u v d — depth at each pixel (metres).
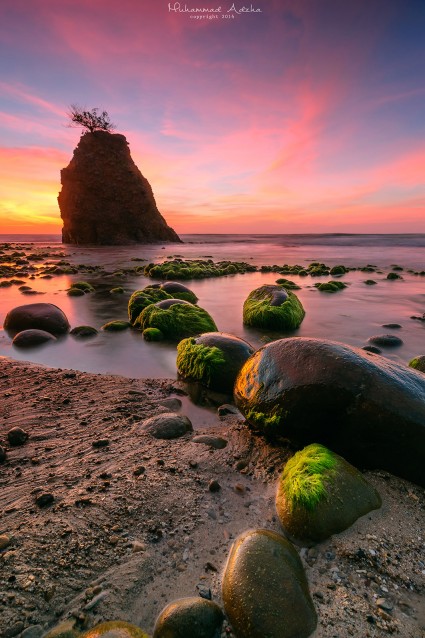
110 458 3.91
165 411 5.19
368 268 25.78
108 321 11.22
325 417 3.75
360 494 3.11
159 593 2.46
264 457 3.98
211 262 29.91
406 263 32.09
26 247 55.22
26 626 2.17
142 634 2.13
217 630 2.26
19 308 9.85
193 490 3.41
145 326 9.76
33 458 3.91
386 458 3.54
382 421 3.48
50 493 3.27
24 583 2.40
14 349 8.29
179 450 4.09
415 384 3.74
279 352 4.35
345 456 3.75
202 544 2.84
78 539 2.77
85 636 2.09
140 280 20.84
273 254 43.94
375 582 2.54
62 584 2.43
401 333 10.00
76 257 37.22
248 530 2.99
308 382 3.83
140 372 6.91
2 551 2.62
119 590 2.44
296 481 3.14
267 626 2.21
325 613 2.33
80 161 58.78
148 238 65.25
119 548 2.74
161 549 2.77
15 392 5.75
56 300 14.51
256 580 2.40
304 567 2.66
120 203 61.06
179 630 2.18
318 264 28.06
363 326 10.76
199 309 9.91
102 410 5.12
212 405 5.50
